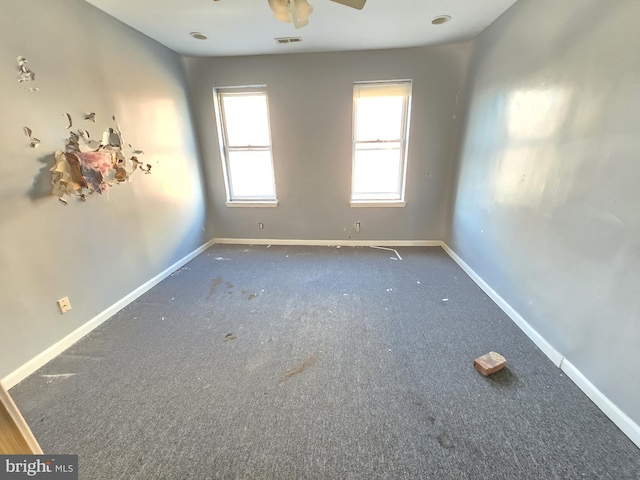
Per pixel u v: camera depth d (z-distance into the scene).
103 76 2.31
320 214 3.98
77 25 2.08
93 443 1.38
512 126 2.30
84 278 2.19
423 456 1.30
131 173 2.63
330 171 3.77
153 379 1.77
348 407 1.56
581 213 1.63
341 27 2.63
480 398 1.60
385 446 1.35
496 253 2.55
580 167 1.64
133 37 2.61
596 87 1.53
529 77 2.09
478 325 2.24
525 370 1.78
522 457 1.29
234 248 4.03
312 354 1.96
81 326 2.17
